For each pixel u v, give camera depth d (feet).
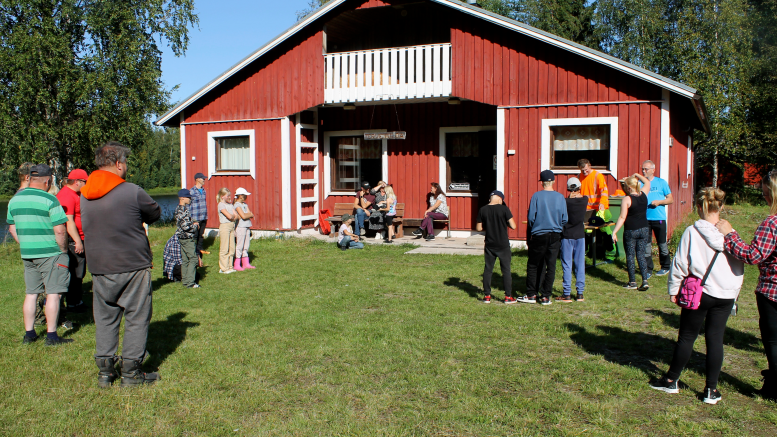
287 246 42.42
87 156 66.95
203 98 49.03
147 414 14.30
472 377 16.37
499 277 30.76
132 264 15.87
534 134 38.52
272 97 46.24
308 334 20.74
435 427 13.43
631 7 95.61
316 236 46.14
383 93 42.55
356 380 16.29
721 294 14.23
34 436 13.15
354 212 47.80
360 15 45.34
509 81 38.99
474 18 39.73
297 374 16.80
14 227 19.92
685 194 50.78
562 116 37.76
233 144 49.03
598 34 101.50
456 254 37.86
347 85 43.73
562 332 20.54
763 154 83.20
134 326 16.11
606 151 37.37
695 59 81.97
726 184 89.45
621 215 26.86
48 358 18.56
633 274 27.66
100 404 14.94
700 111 39.68
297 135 46.29
